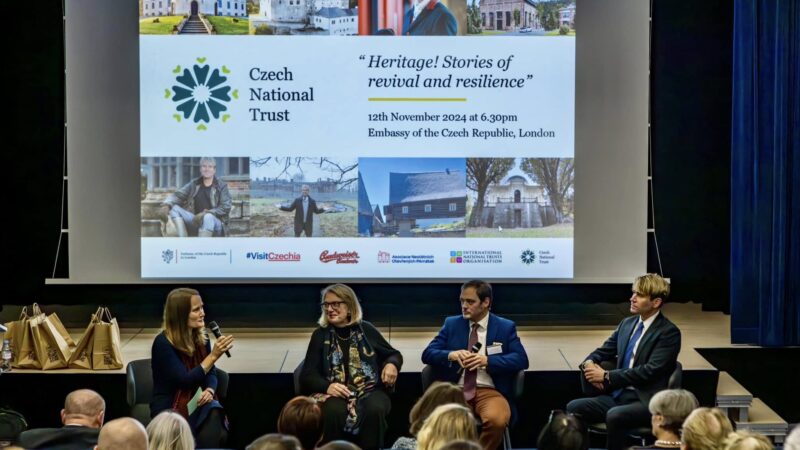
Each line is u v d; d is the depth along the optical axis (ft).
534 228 24.18
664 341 17.43
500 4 23.84
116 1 23.70
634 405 17.10
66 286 24.58
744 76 22.77
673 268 25.80
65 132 23.90
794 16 22.57
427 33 23.80
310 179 23.98
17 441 13.23
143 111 23.79
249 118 23.88
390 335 24.00
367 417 16.84
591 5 23.90
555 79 23.95
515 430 20.01
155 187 23.94
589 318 24.75
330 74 23.85
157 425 11.79
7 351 19.81
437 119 23.97
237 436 19.92
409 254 24.14
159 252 24.00
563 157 24.09
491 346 17.56
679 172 25.57
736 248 22.99
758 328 23.02
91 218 23.99
